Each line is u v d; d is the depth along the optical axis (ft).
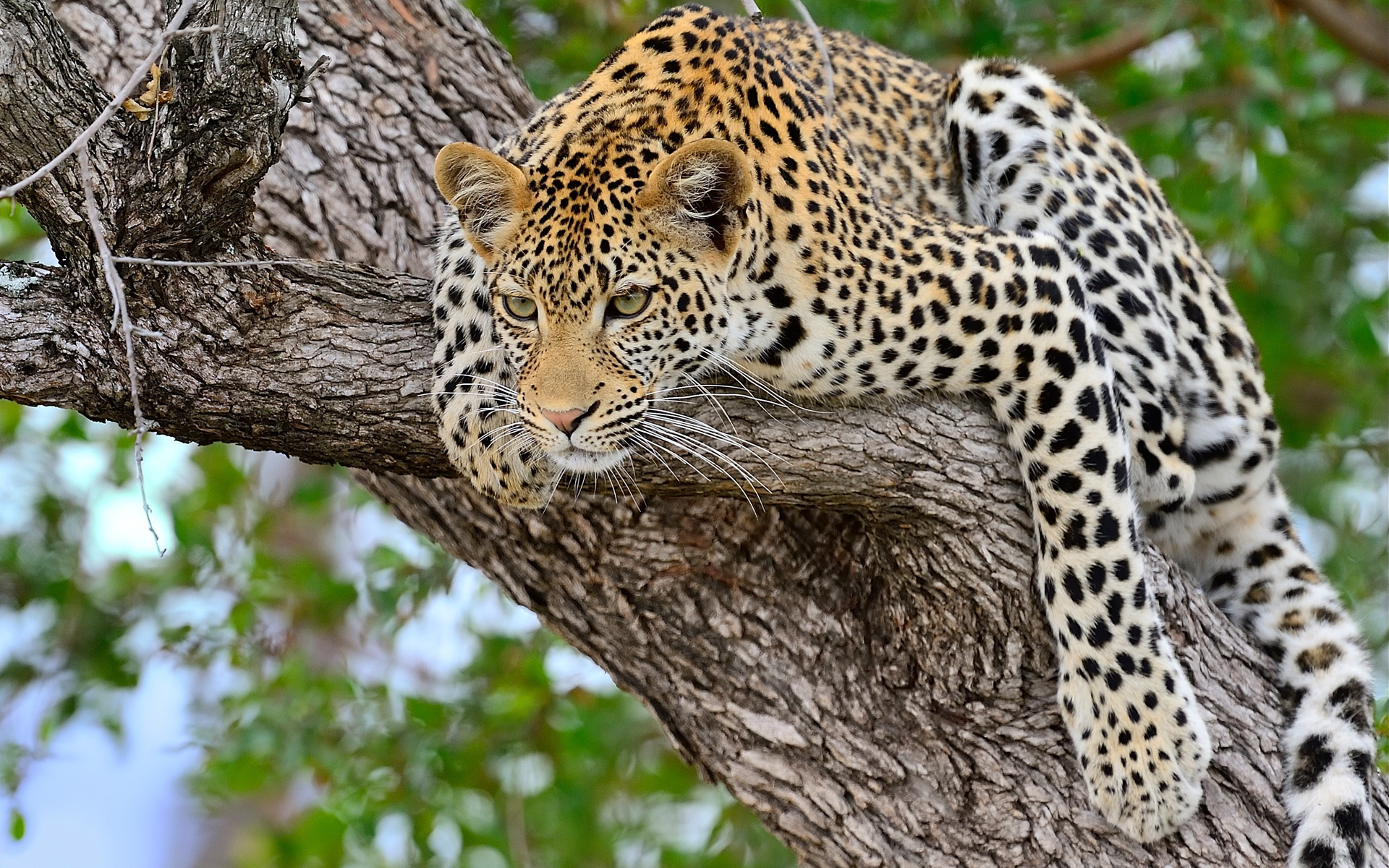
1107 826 26.30
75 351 23.13
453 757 38.70
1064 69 45.88
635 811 46.96
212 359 23.85
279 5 21.26
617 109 26.02
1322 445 50.03
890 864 27.12
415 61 32.76
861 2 42.32
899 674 27.20
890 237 26.14
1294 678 28.89
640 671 28.30
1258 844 26.45
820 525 27.50
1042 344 25.96
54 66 22.33
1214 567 31.60
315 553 50.98
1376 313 48.98
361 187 31.30
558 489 27.07
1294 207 45.03
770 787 27.73
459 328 25.55
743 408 25.63
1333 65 43.91
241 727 38.91
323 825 38.09
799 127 26.78
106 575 42.01
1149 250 30.53
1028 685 26.76
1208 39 41.78
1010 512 25.96
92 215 20.83
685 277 25.00
